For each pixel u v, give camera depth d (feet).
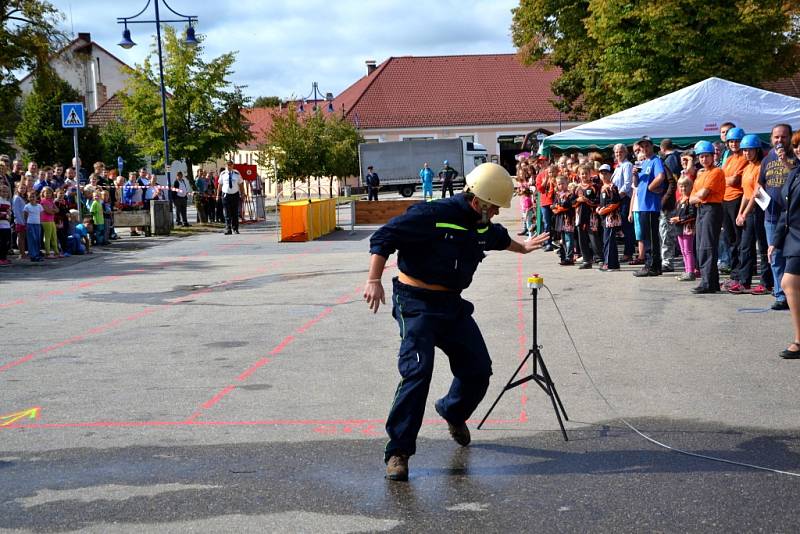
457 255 15.01
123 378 22.63
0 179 53.21
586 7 109.91
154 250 62.64
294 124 147.64
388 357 24.31
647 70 93.61
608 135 51.13
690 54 90.33
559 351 24.31
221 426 18.07
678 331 26.55
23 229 55.11
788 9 89.81
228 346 26.53
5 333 30.09
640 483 14.23
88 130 169.89
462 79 195.83
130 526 12.94
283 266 49.93
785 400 18.88
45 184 60.23
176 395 20.71
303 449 16.43
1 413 19.48
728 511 12.96
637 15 90.63
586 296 34.01
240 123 115.03
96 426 18.30
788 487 13.89
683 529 12.35
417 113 188.65
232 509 13.50
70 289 41.47
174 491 14.35
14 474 15.42
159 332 29.37
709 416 17.89
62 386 21.91
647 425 17.42
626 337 25.95
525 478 14.60
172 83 110.01
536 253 52.01
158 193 85.87
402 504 13.53
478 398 15.88
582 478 14.53
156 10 89.15
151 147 111.45
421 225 14.87
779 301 29.37
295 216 67.67
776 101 50.67
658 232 38.83
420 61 199.62
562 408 17.19
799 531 12.19
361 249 59.93
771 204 28.37
